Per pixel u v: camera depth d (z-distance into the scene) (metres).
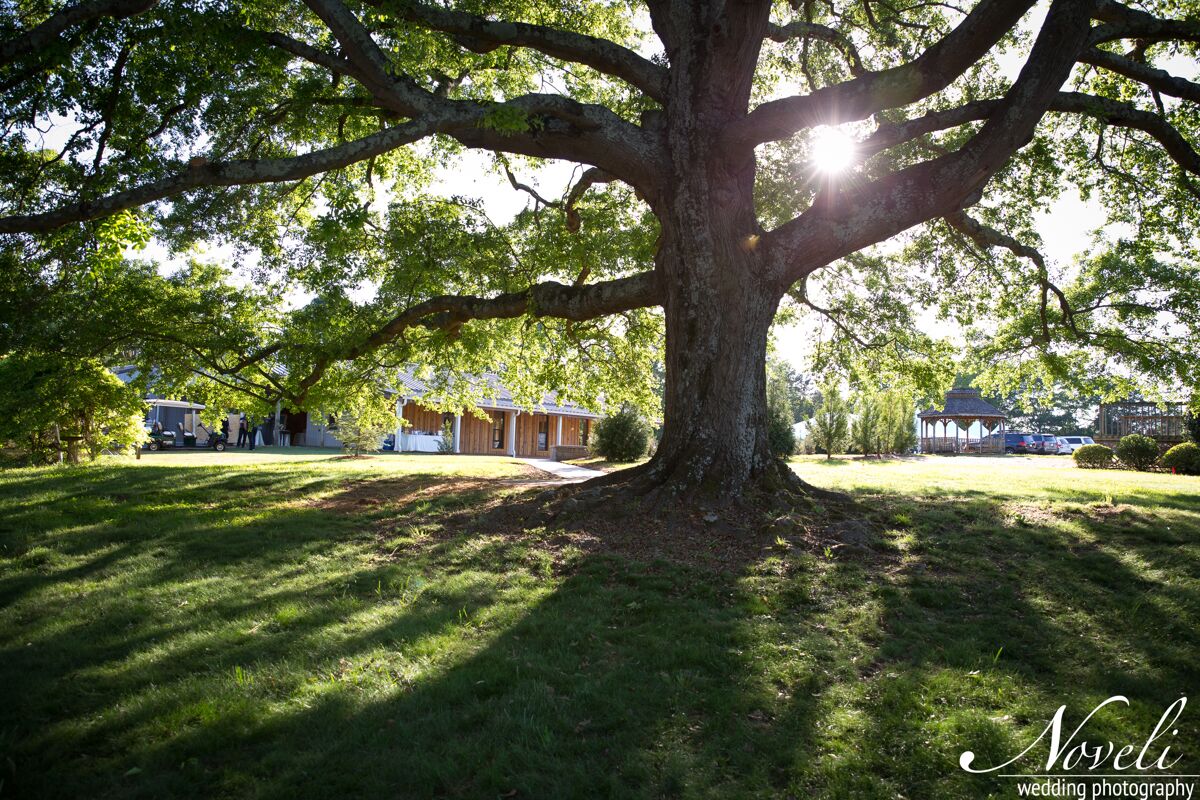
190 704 4.04
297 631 5.20
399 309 13.10
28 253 11.20
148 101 9.27
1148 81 9.41
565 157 9.16
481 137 8.86
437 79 11.25
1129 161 12.38
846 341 15.30
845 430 34.41
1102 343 13.59
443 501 10.33
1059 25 7.32
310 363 13.00
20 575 6.78
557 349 16.25
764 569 6.39
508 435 35.91
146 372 14.08
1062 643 4.93
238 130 11.21
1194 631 5.04
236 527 8.67
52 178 9.39
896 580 6.11
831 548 6.90
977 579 6.14
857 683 4.39
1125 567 6.28
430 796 3.22
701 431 8.48
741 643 4.93
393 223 12.38
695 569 6.41
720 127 8.55
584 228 12.78
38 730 3.81
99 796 3.23
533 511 8.57
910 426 37.09
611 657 4.74
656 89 9.20
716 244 8.47
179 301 13.22
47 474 13.91
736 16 8.37
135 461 20.38
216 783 3.31
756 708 4.08
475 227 12.17
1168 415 27.91
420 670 4.48
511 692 4.17
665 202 8.83
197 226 12.41
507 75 12.99
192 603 5.88
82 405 18.14
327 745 3.62
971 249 13.28
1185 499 9.98
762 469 8.56
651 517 7.86
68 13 6.93
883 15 12.70
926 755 3.61
